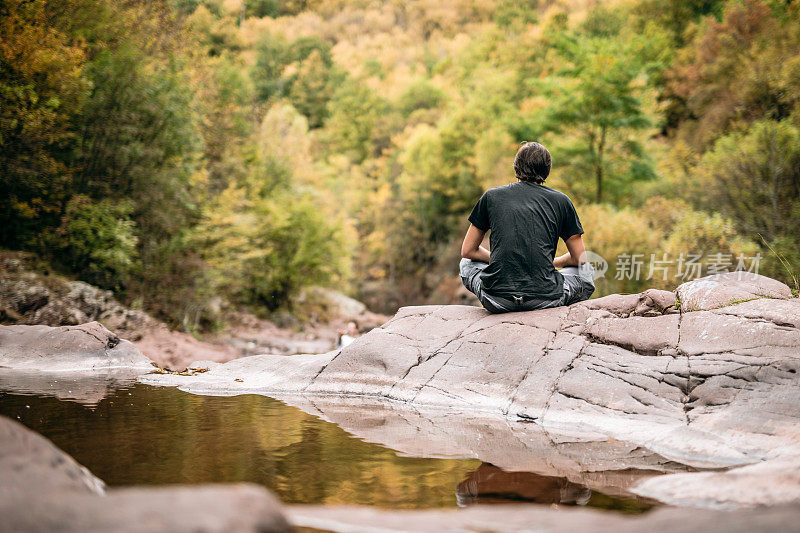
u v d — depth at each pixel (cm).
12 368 497
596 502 170
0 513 100
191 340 1038
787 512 129
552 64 3341
